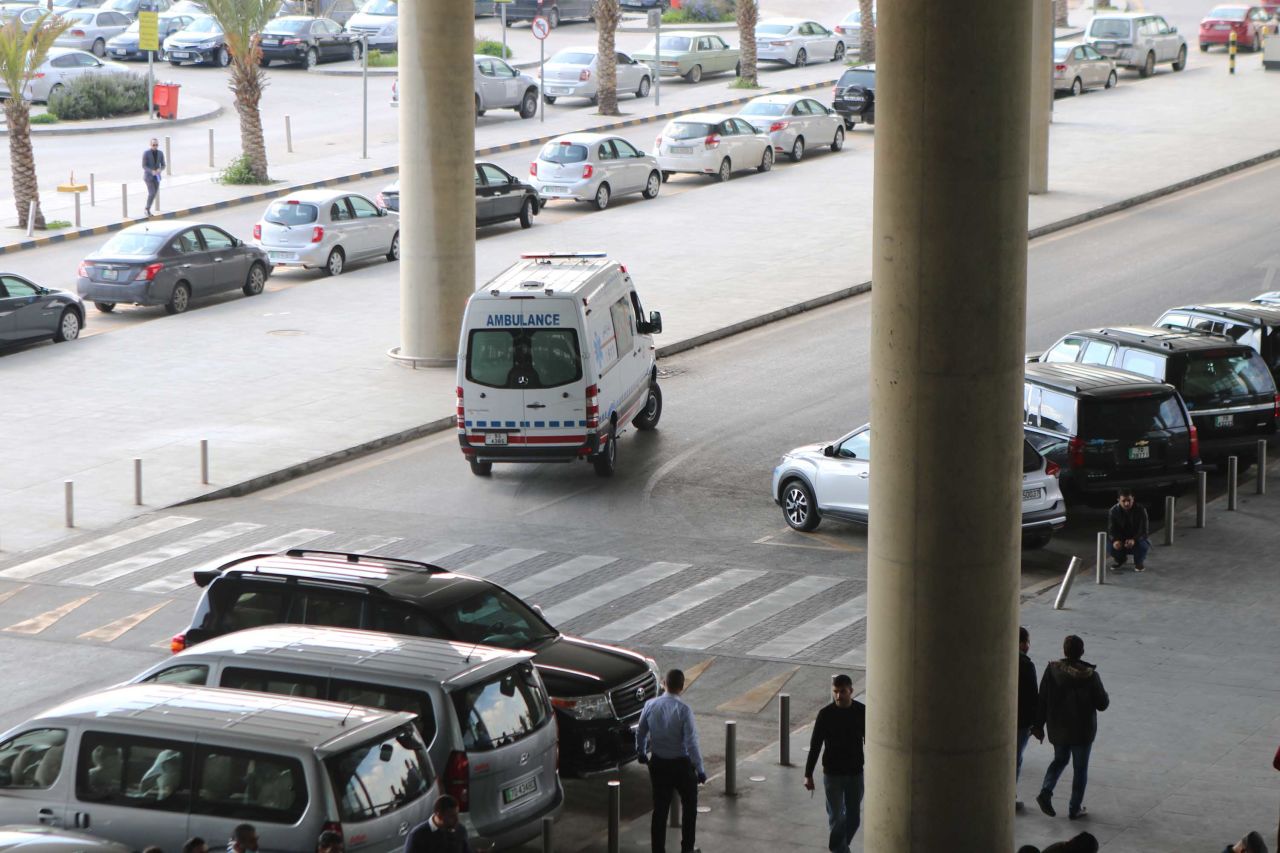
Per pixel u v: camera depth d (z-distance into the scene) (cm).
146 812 2138
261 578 2736
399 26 5369
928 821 2269
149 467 4434
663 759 2380
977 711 2250
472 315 4312
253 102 7950
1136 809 2547
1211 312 4766
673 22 13688
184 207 7488
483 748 2323
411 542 3900
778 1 14888
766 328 5956
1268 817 2514
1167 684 3044
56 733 2205
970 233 2156
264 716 2180
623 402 4534
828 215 7625
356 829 2083
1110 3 14550
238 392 5144
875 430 2258
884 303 2217
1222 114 9862
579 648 2780
